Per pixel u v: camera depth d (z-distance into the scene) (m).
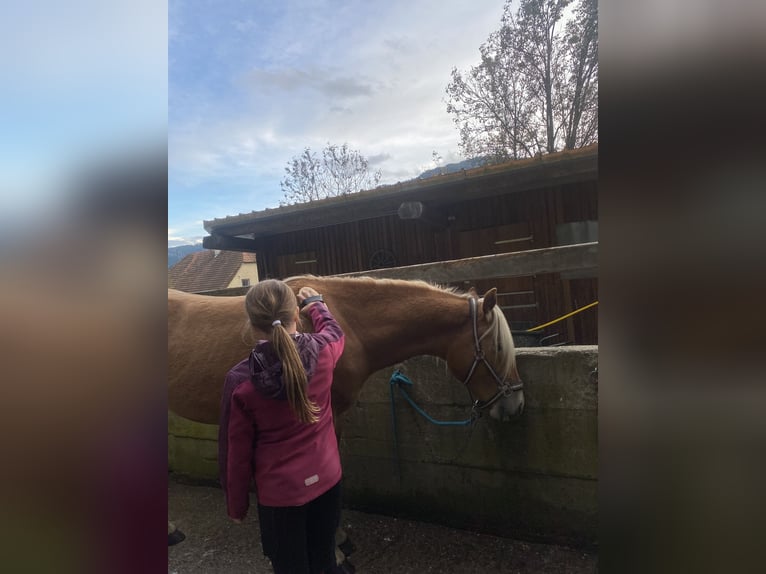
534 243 5.27
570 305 5.00
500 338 2.07
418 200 5.35
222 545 2.51
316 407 1.41
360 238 6.52
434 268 2.56
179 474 3.42
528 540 2.31
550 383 2.22
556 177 4.56
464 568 2.13
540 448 2.25
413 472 2.57
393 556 2.27
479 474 2.40
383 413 2.63
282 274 7.24
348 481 2.76
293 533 1.48
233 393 1.39
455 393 2.44
